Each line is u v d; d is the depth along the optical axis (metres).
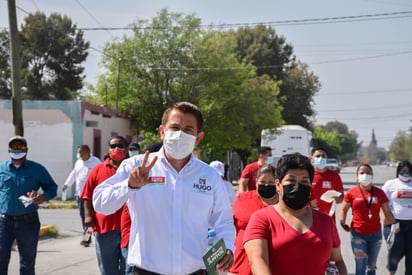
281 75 66.94
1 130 27.62
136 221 4.36
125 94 36.53
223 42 37.59
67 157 27.48
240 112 38.25
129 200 4.41
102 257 7.84
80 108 27.44
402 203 9.31
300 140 41.97
